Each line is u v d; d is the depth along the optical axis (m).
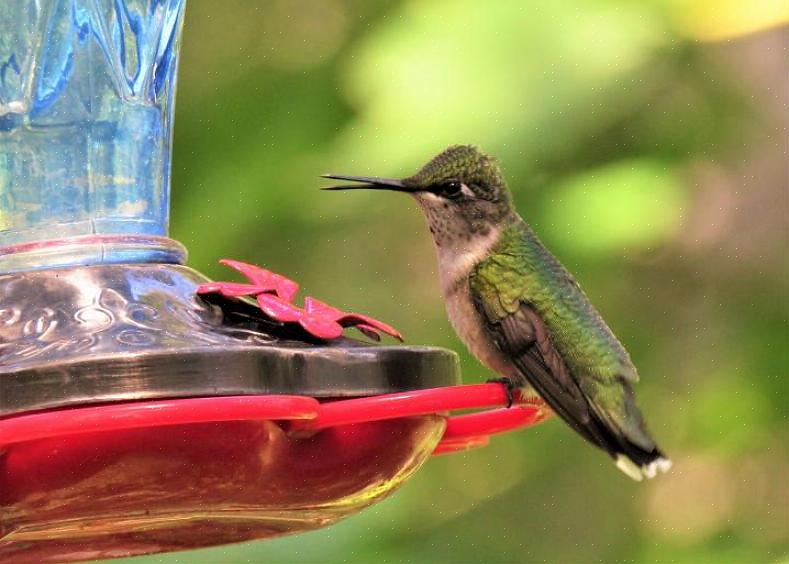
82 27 7.05
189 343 5.54
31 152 6.85
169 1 7.33
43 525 5.60
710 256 13.85
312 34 12.84
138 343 5.47
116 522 5.71
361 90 12.03
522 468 13.43
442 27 11.95
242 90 12.80
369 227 13.26
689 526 13.48
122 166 7.01
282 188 12.46
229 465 5.55
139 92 7.14
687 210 13.01
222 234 12.41
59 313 5.74
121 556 6.45
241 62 12.91
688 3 12.49
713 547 13.33
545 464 13.47
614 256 11.95
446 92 11.66
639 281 13.75
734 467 13.54
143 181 7.09
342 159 11.95
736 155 13.72
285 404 5.19
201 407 5.10
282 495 5.77
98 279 5.96
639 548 13.33
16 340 5.58
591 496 13.41
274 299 6.06
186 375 5.28
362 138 11.80
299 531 6.44
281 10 12.93
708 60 13.37
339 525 11.53
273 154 12.55
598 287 13.13
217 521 6.00
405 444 6.07
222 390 5.32
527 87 11.66
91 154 6.94
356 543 11.54
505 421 6.88
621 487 13.44
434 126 11.56
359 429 5.91
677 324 13.70
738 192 13.81
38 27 6.97
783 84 13.75
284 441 5.70
